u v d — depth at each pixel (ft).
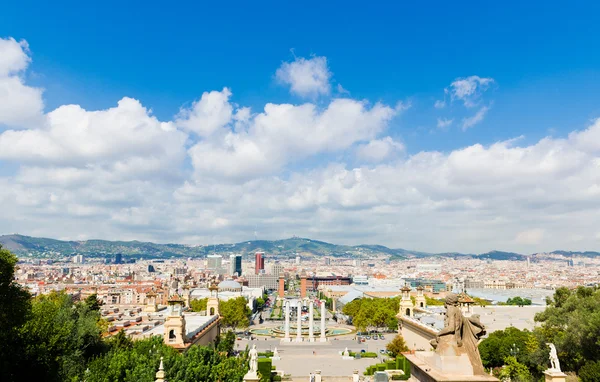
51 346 210.38
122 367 203.41
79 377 208.13
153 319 441.68
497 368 324.60
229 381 220.43
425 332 376.07
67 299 338.75
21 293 207.72
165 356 222.07
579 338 263.90
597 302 283.18
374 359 509.35
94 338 257.55
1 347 188.44
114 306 593.83
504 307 574.97
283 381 386.93
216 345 385.29
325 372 431.02
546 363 292.61
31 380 195.62
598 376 228.22
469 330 119.03
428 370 118.93
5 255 202.28
